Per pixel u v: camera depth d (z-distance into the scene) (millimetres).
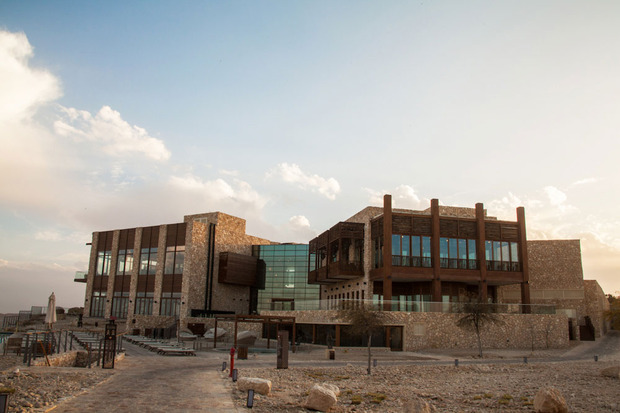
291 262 78750
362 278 53000
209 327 61469
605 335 59562
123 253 76500
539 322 46906
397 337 44219
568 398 21391
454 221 50312
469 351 43344
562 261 59000
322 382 25141
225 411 15859
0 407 12125
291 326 52219
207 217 75438
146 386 20047
